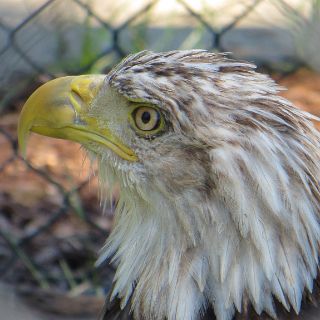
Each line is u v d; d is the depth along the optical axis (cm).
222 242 569
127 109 593
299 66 1156
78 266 1002
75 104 616
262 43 1296
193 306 582
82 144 618
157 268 595
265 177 557
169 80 571
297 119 575
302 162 566
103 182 628
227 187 559
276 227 562
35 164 1125
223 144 560
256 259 566
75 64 1143
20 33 1145
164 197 583
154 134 581
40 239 1025
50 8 1137
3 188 1091
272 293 571
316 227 572
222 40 1255
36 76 1141
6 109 1162
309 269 573
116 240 630
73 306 883
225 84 571
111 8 1223
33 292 902
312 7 1107
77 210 977
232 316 577
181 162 572
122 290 618
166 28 1198
